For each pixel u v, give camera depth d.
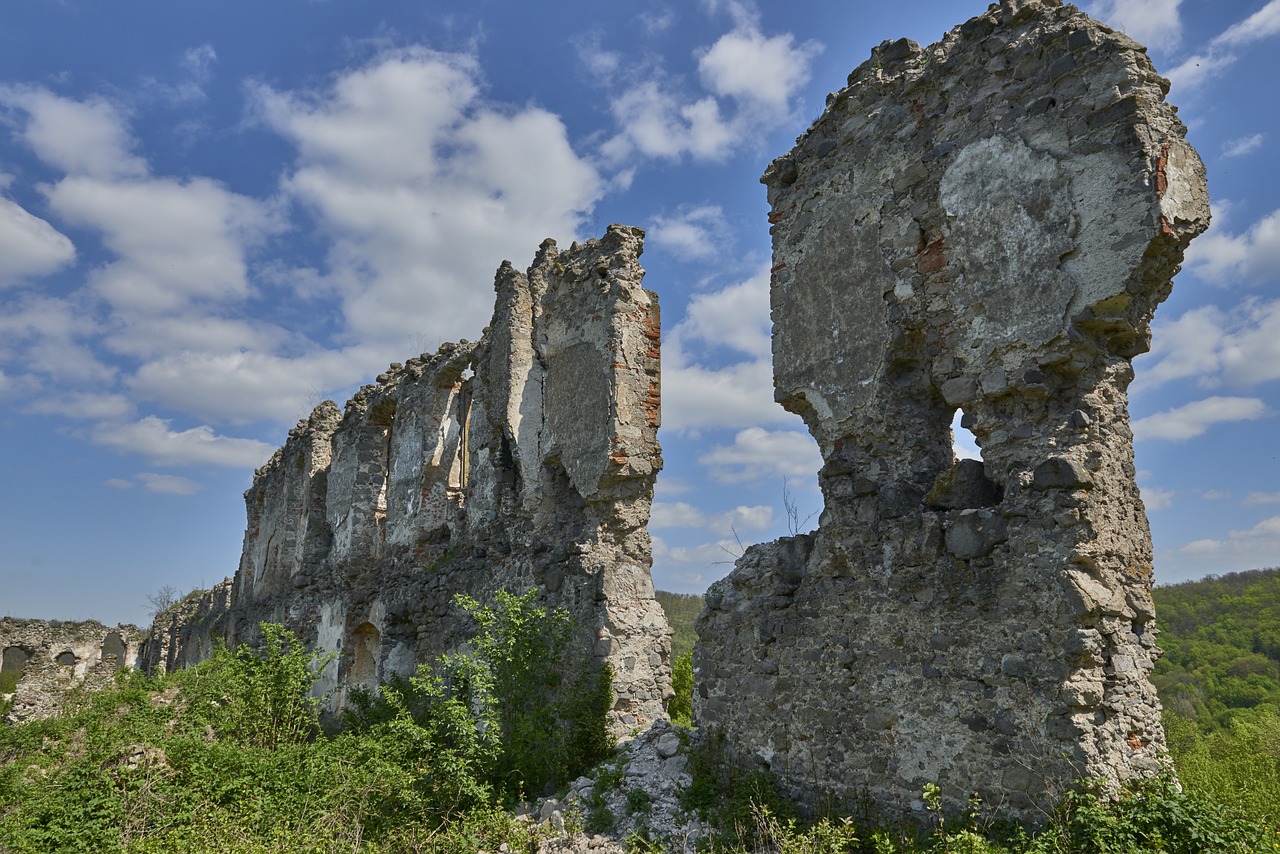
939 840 5.96
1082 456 6.15
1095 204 6.19
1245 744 10.00
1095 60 6.30
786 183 8.90
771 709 7.88
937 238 7.26
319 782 9.23
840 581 7.50
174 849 7.75
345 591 18.75
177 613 37.81
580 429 11.83
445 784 9.06
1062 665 5.80
